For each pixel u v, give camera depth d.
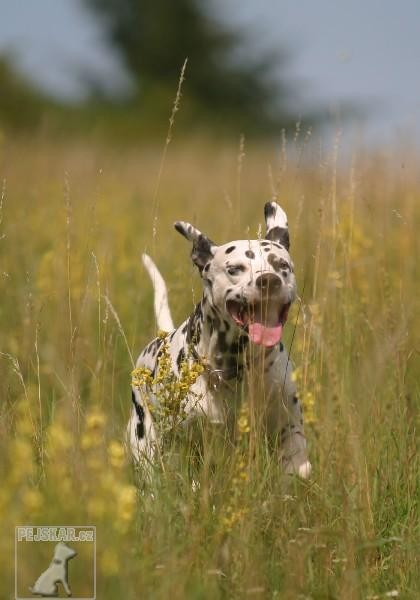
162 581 7.02
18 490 6.97
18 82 58.34
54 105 59.09
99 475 7.06
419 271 13.69
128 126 52.25
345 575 7.59
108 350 11.28
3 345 11.76
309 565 7.74
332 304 11.48
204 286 9.52
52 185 18.97
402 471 9.23
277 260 9.13
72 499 6.88
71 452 7.38
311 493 8.63
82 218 15.70
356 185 13.26
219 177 22.55
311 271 12.96
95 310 12.46
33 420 9.22
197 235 9.61
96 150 25.39
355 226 12.99
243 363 9.32
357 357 10.83
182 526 7.91
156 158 27.30
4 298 13.05
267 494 8.53
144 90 61.94
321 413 9.23
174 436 9.00
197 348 9.60
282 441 9.48
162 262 14.18
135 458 9.26
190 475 8.93
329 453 8.70
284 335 12.10
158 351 10.34
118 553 6.84
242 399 9.25
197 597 6.93
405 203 14.91
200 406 9.30
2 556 6.55
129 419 10.44
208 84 67.31
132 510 6.85
